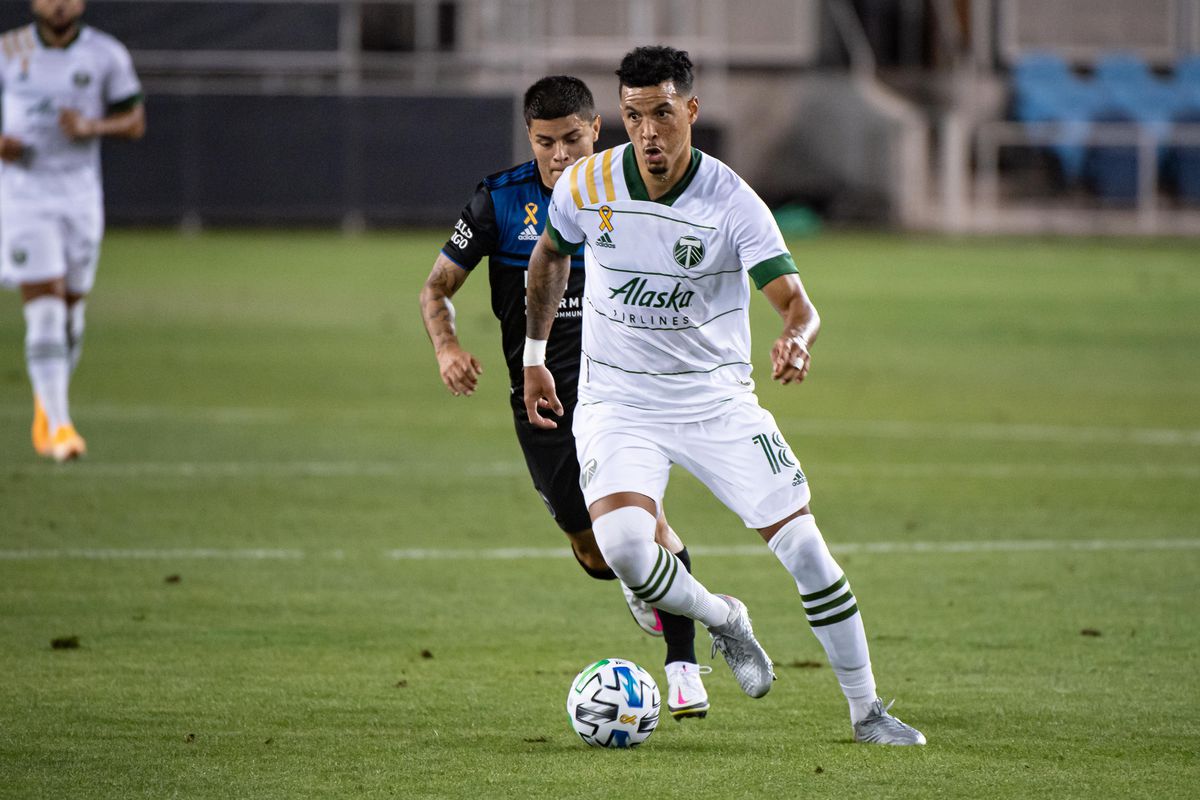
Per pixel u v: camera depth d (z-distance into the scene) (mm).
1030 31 141000
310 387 52031
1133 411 48719
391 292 82875
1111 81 141625
